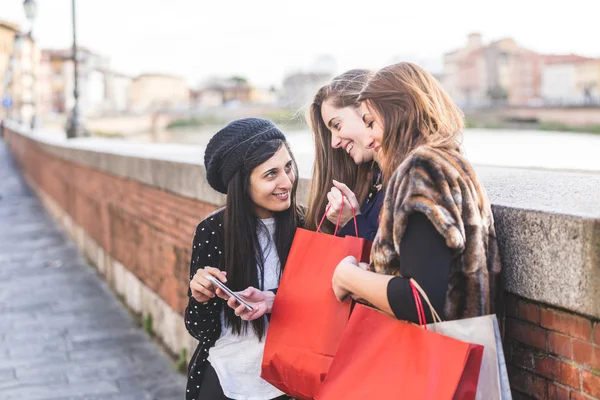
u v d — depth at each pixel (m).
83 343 5.98
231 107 64.56
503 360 1.72
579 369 1.85
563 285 1.81
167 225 5.37
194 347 4.90
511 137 25.28
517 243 1.97
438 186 1.66
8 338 6.25
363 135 2.31
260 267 2.36
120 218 7.21
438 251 1.63
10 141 38.59
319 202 2.43
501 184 2.51
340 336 2.00
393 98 1.91
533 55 71.19
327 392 1.80
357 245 2.01
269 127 2.34
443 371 1.60
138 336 6.06
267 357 2.14
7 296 7.88
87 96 82.62
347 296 1.97
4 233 13.00
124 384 5.01
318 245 2.11
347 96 2.32
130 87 100.06
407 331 1.70
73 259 9.98
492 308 1.79
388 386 1.69
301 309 2.09
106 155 7.67
